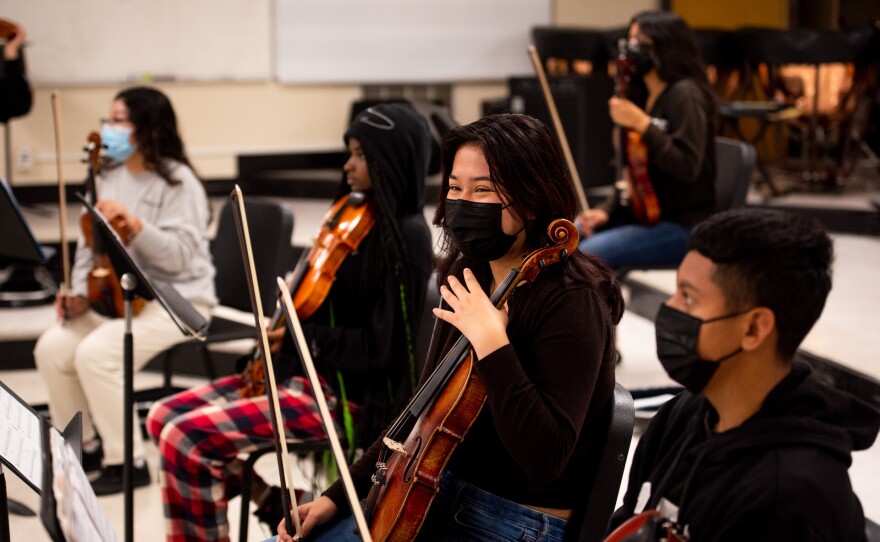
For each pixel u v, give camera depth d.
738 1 8.34
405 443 1.78
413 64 7.97
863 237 6.13
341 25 7.75
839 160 7.04
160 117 3.53
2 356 4.68
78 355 3.39
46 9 6.98
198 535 2.52
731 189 3.90
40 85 7.02
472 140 1.78
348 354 2.56
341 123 7.89
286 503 1.88
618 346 4.48
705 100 3.83
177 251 3.46
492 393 1.63
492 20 8.09
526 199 1.75
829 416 1.35
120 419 3.41
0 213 3.83
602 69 7.52
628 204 4.01
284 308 1.67
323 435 2.60
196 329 2.48
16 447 1.69
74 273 3.67
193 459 2.49
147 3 7.21
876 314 4.46
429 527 1.81
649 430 1.60
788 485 1.27
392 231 2.56
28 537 3.04
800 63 6.72
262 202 3.39
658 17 3.88
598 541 1.76
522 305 1.74
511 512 1.76
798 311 1.33
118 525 3.15
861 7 8.09
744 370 1.37
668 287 5.02
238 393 2.71
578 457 1.77
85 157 3.38
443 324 1.96
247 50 7.55
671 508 1.42
